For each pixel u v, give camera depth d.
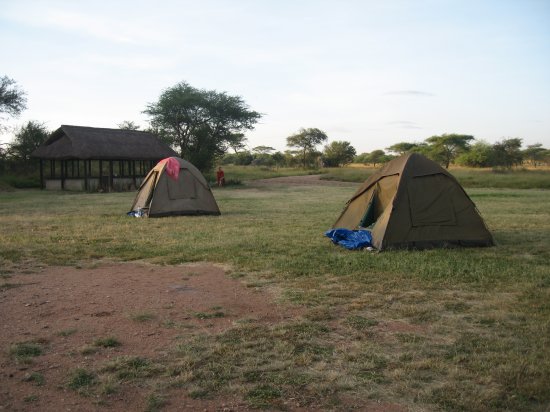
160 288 6.70
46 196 26.22
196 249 9.42
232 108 43.03
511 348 4.53
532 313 5.50
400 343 4.70
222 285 6.86
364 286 6.67
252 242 10.14
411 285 6.73
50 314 5.56
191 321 5.35
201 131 42.81
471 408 3.47
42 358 4.36
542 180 35.25
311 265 7.93
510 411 3.44
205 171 44.94
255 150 97.31
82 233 11.55
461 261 8.09
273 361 4.28
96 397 3.65
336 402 3.59
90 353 4.47
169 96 42.28
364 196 10.64
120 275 7.48
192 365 4.19
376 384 3.87
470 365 4.16
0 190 32.38
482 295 6.24
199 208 15.62
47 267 8.02
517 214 15.70
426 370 4.11
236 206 19.27
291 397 3.66
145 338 4.84
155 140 35.72
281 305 5.89
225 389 3.77
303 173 55.97
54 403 3.56
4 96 38.78
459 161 68.56
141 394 3.71
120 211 16.94
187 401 3.61
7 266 8.02
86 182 31.42
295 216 15.39
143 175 35.06
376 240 9.23
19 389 3.77
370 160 95.81
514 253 8.99
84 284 6.91
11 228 12.42
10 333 4.96
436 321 5.32
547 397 3.61
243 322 5.30
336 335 4.92
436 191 9.61
